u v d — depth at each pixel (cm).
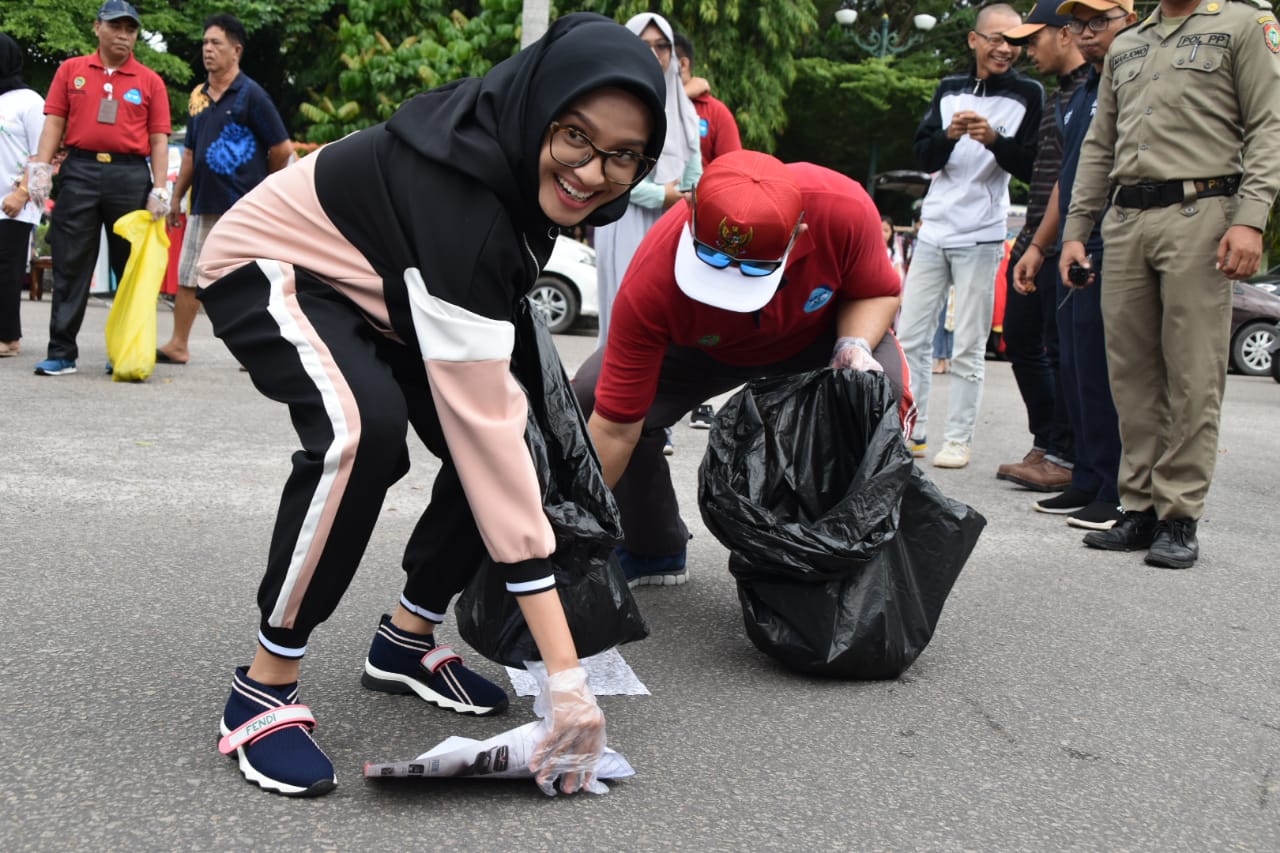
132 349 675
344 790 205
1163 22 409
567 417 231
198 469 465
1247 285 1446
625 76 188
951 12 2878
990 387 1054
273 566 202
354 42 1504
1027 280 520
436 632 297
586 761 203
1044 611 346
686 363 324
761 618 278
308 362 200
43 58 2133
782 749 237
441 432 232
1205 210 394
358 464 197
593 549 227
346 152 209
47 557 337
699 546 407
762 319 293
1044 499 514
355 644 283
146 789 201
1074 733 254
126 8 658
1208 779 234
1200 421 402
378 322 212
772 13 1958
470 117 202
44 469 448
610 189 199
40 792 198
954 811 213
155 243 683
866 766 231
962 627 327
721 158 281
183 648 271
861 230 290
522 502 200
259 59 2319
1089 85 491
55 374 687
